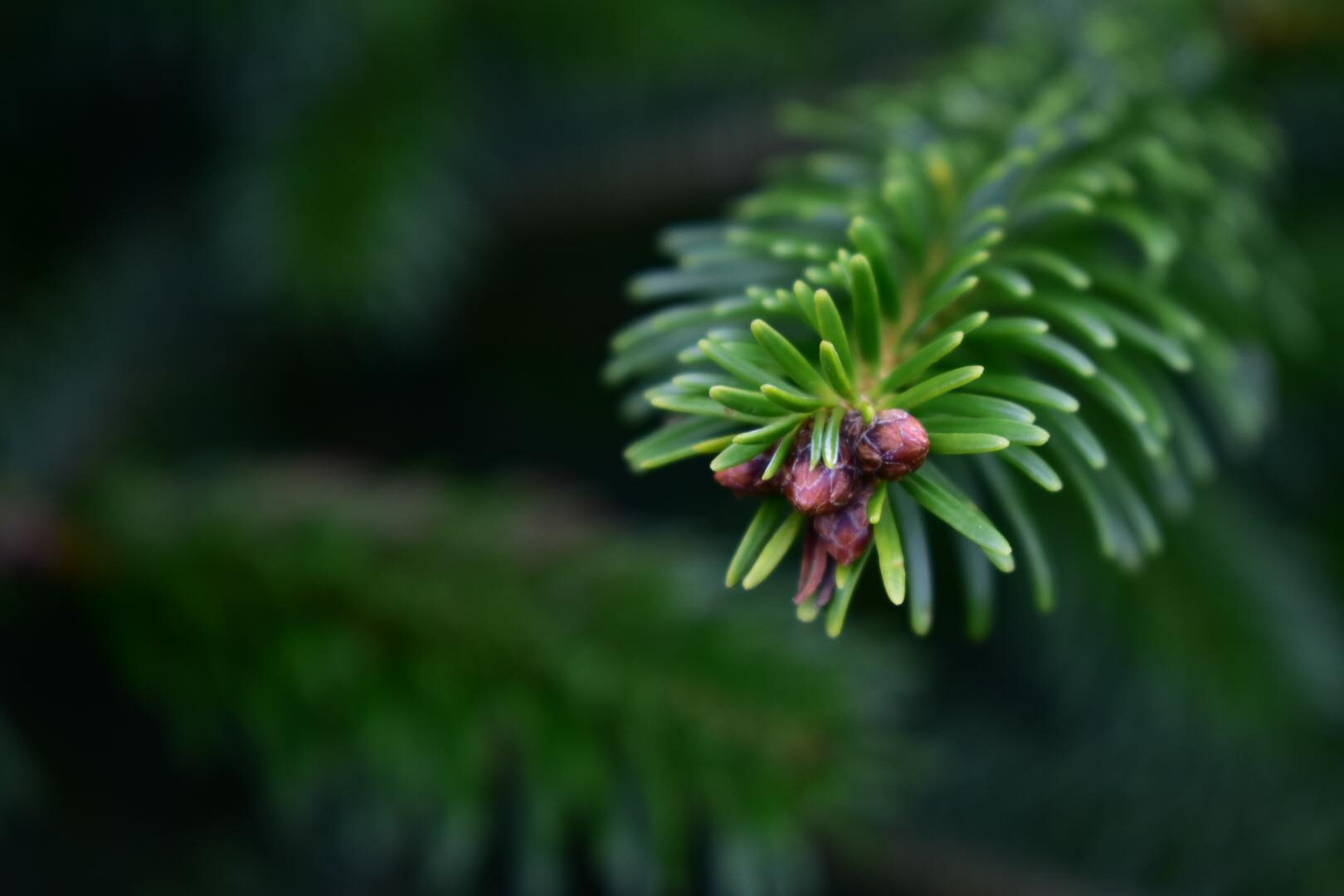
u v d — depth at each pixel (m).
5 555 0.35
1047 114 0.30
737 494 0.26
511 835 0.39
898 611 0.42
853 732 0.32
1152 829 0.39
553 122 0.46
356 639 0.34
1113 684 0.40
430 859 0.36
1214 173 0.32
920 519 0.26
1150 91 0.32
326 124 0.40
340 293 0.37
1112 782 0.40
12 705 0.37
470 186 0.43
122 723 0.38
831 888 0.37
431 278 0.41
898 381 0.26
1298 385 0.39
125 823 0.37
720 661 0.33
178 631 0.34
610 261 0.45
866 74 0.43
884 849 0.37
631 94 0.45
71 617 0.37
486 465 0.46
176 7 0.40
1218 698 0.37
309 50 0.42
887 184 0.28
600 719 0.33
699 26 0.44
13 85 0.42
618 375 0.28
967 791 0.40
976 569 0.28
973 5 0.41
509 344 0.46
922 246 0.28
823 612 0.34
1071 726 0.41
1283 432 0.42
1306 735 0.38
